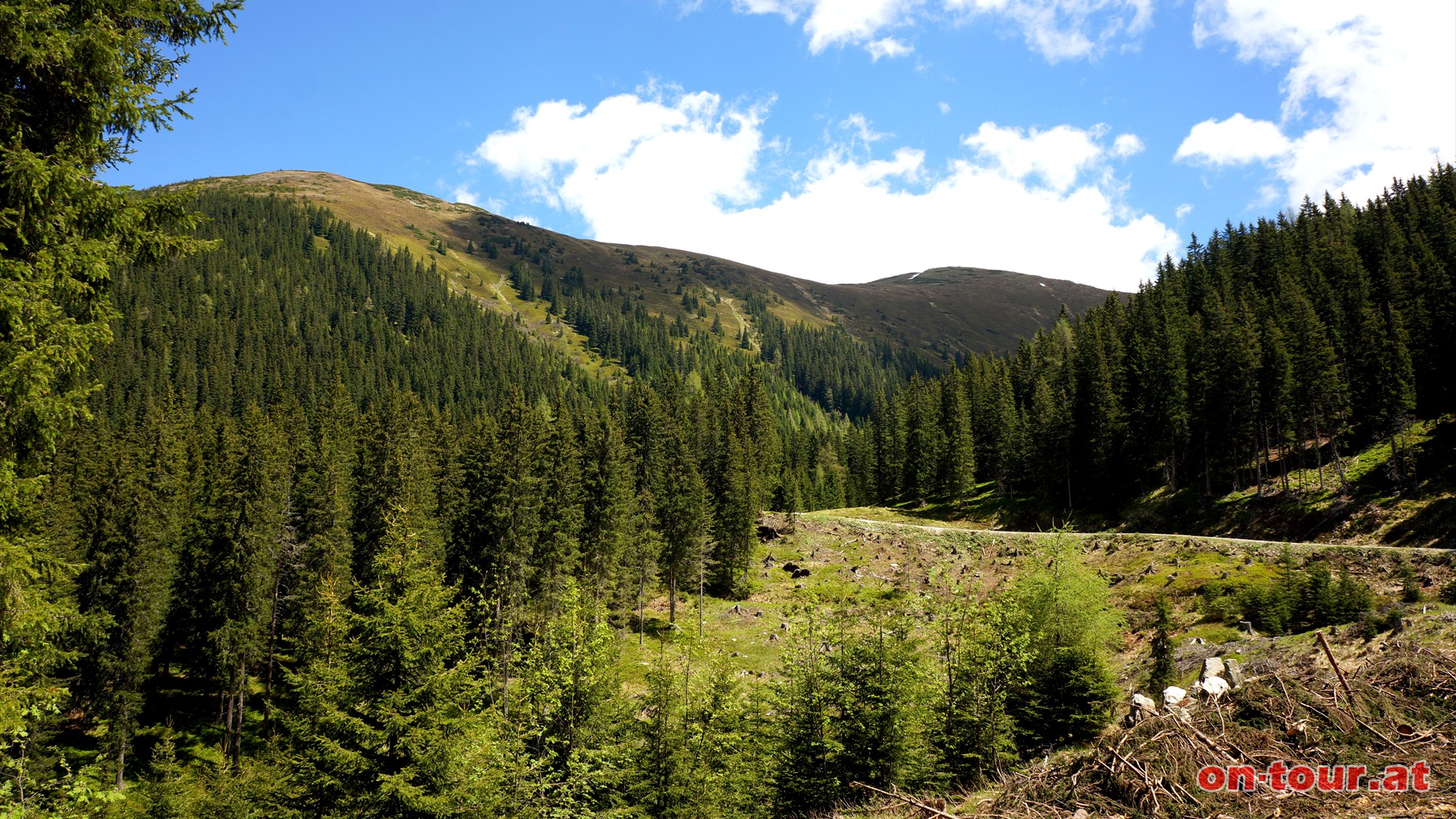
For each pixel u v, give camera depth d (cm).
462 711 1936
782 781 2288
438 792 1805
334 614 2022
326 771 1822
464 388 19350
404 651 1823
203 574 4606
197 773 4038
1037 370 11981
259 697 4847
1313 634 2872
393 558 1978
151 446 5744
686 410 10206
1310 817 947
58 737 3959
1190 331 8838
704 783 2341
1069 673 2706
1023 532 8231
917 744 2272
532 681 2342
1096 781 1152
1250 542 5247
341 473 5678
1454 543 4934
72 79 1033
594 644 2391
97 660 3909
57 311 1020
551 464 5678
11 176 963
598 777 2214
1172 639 3950
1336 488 6241
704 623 6138
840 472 13138
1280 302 8969
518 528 5069
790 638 2580
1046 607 2984
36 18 947
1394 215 11050
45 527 1166
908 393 12675
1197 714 1221
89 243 1031
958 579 6172
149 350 15988
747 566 7100
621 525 5809
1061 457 8769
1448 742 1046
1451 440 5944
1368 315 7181
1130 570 5384
